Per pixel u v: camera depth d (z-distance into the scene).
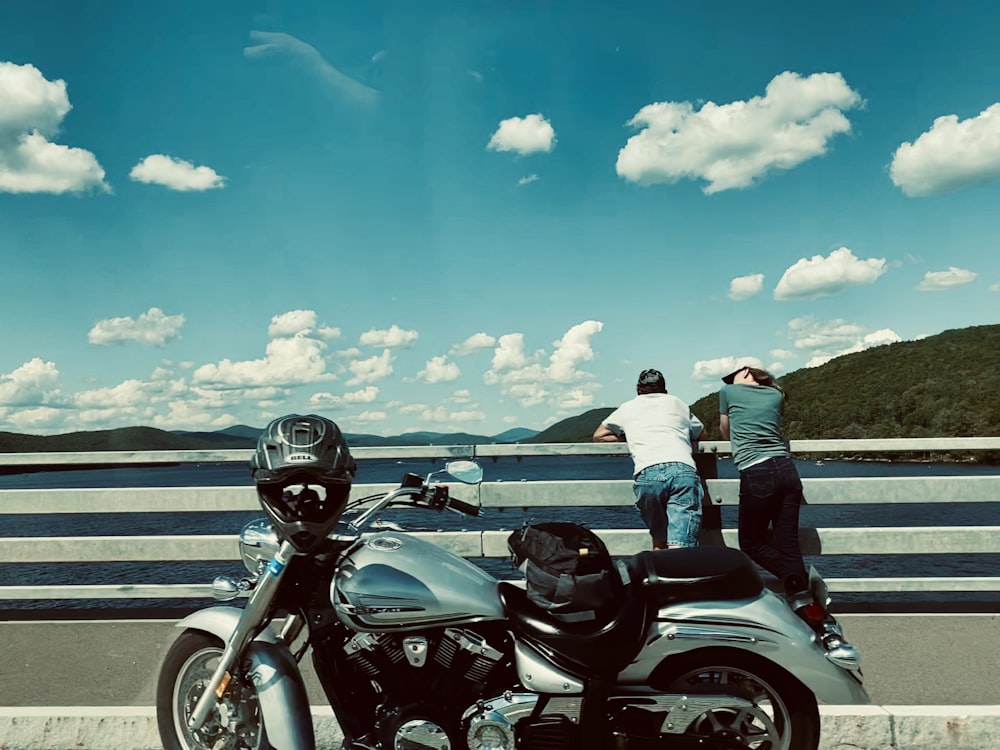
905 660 4.70
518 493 5.84
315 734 3.73
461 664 3.12
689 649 3.07
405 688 3.09
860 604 5.90
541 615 3.06
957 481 5.60
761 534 5.46
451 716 3.09
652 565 3.19
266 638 3.28
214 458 6.00
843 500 5.66
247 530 3.37
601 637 3.01
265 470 3.11
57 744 3.81
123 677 4.67
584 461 152.88
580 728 3.04
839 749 3.65
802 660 3.04
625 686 3.08
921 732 3.63
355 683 3.19
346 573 3.14
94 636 5.45
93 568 26.59
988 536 5.57
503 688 3.13
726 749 3.04
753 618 3.07
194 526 41.00
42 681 4.61
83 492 6.09
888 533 5.62
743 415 5.45
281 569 3.15
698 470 5.89
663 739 3.03
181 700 3.45
